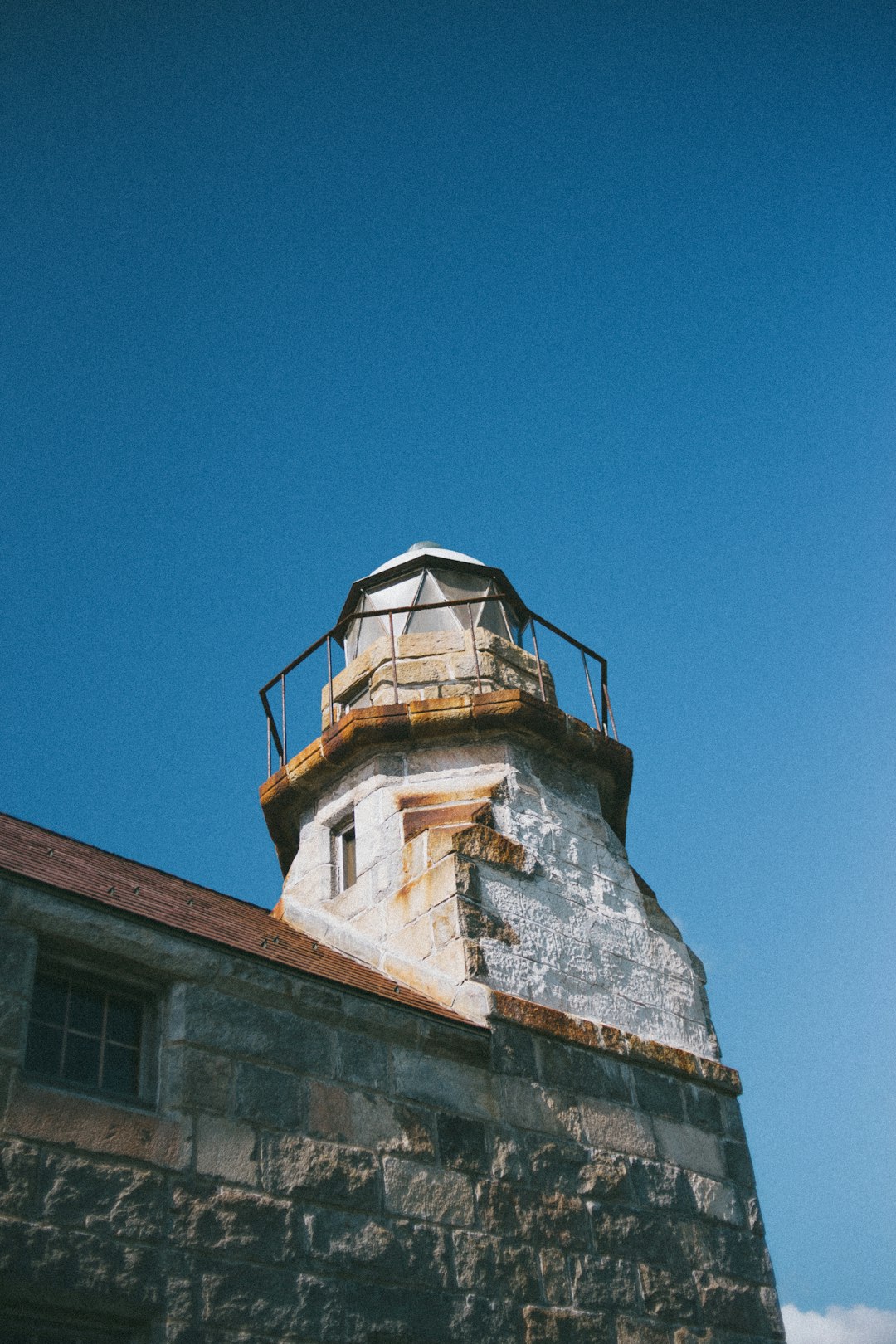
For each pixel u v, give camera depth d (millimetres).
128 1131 7883
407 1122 9305
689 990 12516
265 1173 8328
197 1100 8281
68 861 10180
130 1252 7484
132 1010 8594
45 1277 7082
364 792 12742
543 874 12031
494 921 11266
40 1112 7566
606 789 13586
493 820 12055
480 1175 9484
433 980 10922
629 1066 11242
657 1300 9953
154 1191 7785
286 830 13758
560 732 12883
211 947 8891
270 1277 7977
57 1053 8016
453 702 12664
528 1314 9094
